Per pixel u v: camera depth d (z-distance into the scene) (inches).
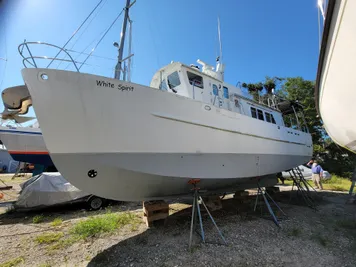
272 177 259.4
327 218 192.9
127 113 128.4
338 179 522.3
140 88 133.5
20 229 156.3
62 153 114.1
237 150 181.3
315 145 698.8
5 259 111.7
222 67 257.4
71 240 135.3
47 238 137.6
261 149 205.5
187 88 178.1
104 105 122.0
